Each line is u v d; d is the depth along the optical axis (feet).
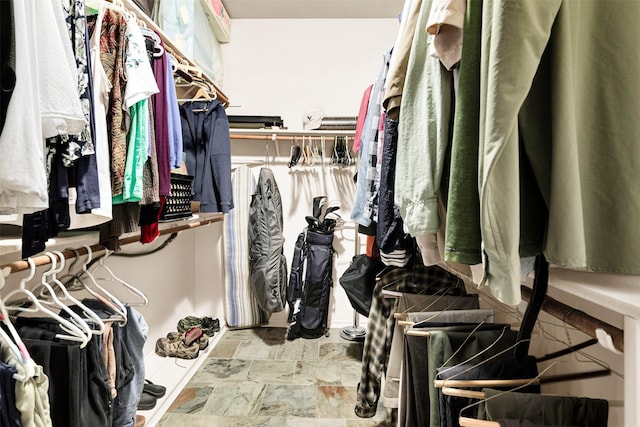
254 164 8.32
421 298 4.05
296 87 8.34
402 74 2.54
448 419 2.51
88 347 2.77
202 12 6.90
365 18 8.27
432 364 2.79
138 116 3.21
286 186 8.29
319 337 7.66
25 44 1.82
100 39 2.88
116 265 5.43
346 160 7.69
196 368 6.22
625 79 1.55
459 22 1.67
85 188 2.53
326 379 5.89
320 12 8.08
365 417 4.86
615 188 1.61
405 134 2.26
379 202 3.23
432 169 2.03
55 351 2.53
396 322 4.07
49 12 2.02
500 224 1.41
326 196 8.11
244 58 8.36
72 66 2.19
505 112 1.33
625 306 1.38
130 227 3.50
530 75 1.30
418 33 2.18
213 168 5.67
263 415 4.92
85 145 2.43
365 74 8.29
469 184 1.64
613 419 2.19
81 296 4.54
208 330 7.41
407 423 3.03
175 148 4.04
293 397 5.36
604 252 1.66
